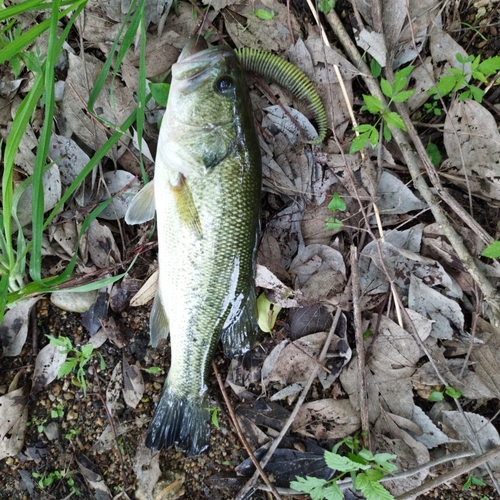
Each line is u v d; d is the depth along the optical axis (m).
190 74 0.39
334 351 0.49
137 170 0.48
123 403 0.49
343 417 0.49
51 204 0.46
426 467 0.46
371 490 0.41
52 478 0.48
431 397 0.49
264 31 0.48
